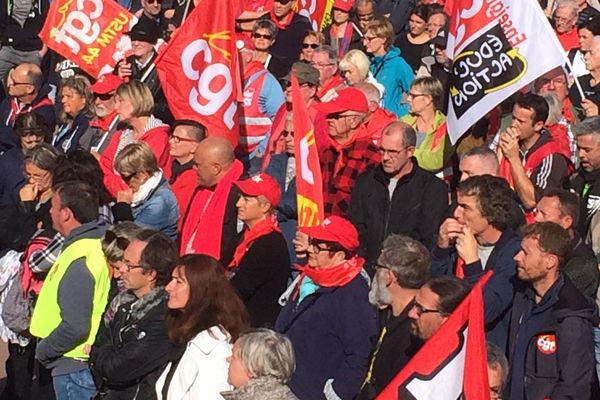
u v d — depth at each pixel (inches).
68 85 749.3
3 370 692.7
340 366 487.2
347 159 614.9
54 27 824.3
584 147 580.1
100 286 529.7
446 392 371.2
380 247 587.5
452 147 663.1
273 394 392.8
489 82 619.2
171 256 477.1
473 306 364.2
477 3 620.4
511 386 470.6
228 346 438.3
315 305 491.8
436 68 832.3
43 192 622.2
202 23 658.8
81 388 530.9
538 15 611.8
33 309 569.0
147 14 893.8
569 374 458.0
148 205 597.0
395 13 993.5
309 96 682.8
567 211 503.5
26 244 615.8
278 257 539.5
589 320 463.2
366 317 483.8
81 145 740.0
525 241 464.1
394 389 373.7
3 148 812.0
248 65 733.3
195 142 629.9
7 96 838.5
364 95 620.1
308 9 919.0
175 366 450.9
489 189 490.6
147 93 671.8
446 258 515.2
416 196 583.8
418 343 446.9
